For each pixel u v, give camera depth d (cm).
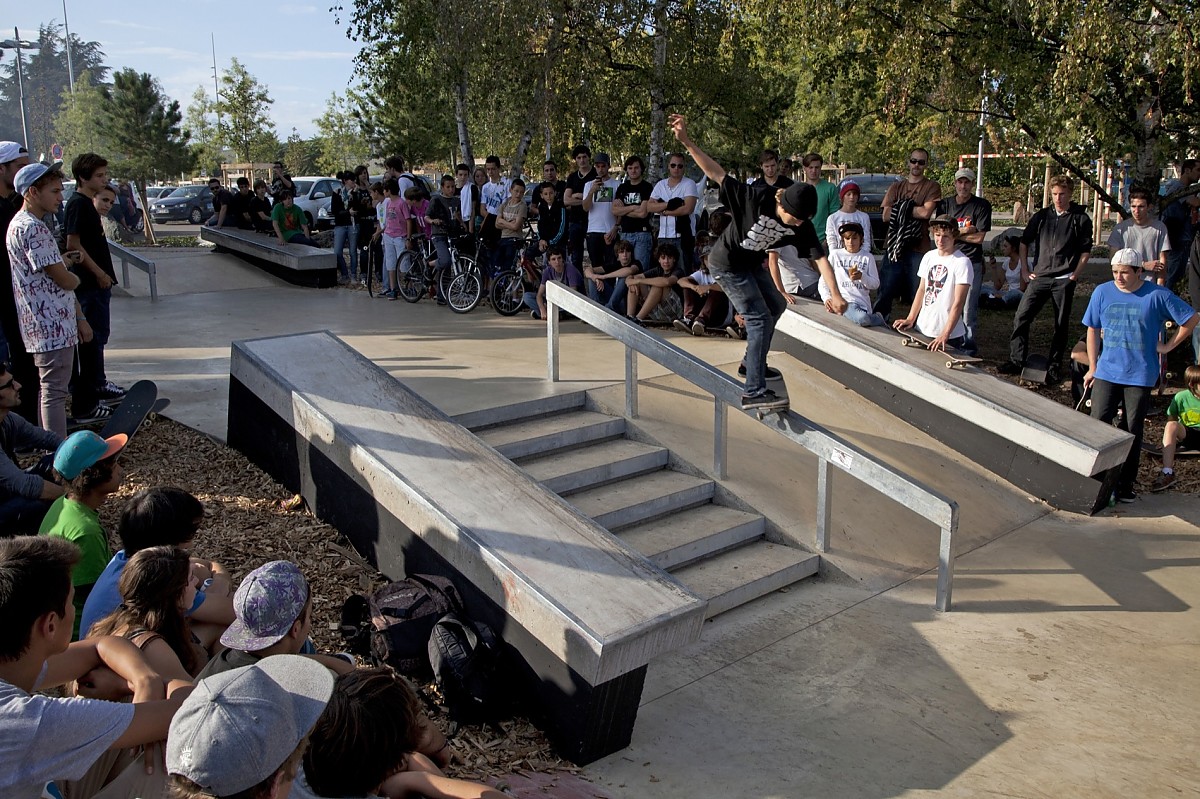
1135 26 924
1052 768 418
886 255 995
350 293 1370
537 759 407
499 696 426
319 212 2480
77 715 232
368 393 605
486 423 673
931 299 846
